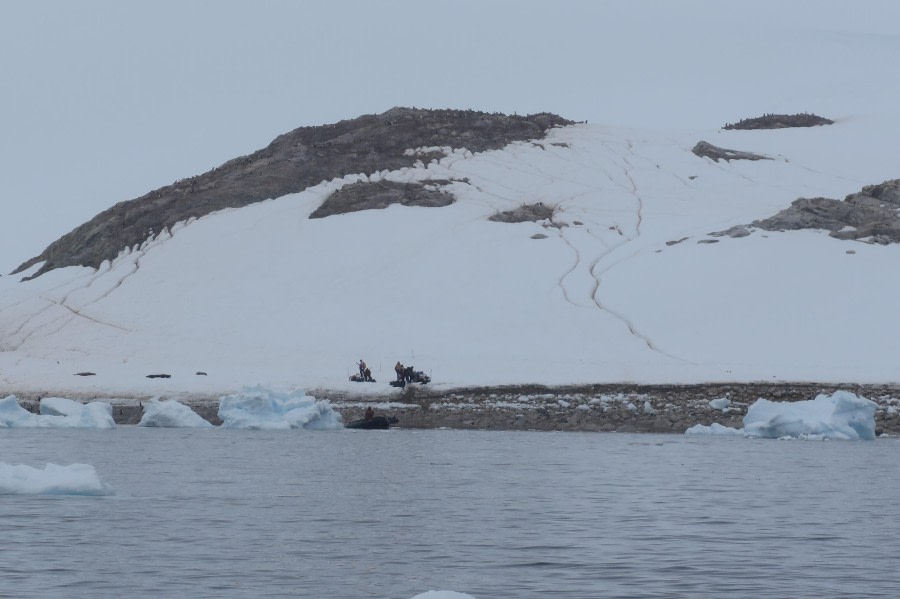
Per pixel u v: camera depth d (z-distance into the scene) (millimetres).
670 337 184000
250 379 165625
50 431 132500
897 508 73062
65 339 198000
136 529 61875
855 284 197125
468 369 169875
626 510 71250
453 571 52156
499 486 82938
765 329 184125
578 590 48344
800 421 135250
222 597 46750
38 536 59000
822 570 52625
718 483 86062
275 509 70375
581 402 150625
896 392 152250
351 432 137625
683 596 47344
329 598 46750
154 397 157625
